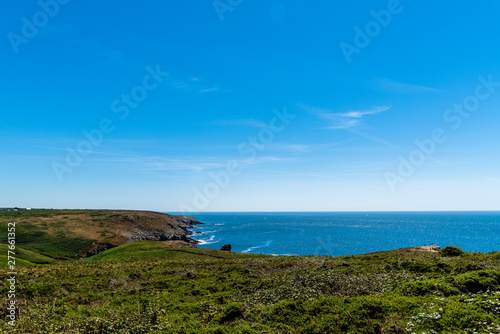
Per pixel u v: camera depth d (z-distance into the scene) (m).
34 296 19.70
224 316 13.43
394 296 13.54
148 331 12.79
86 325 12.84
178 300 18.30
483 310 10.79
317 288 17.23
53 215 138.88
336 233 196.50
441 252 35.09
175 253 60.59
